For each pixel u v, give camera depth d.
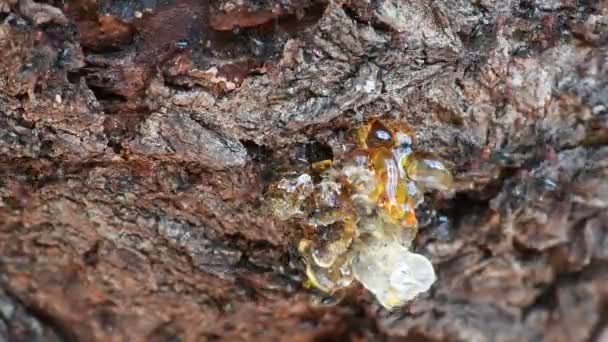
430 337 0.29
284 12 0.24
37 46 0.24
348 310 0.29
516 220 0.27
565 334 0.30
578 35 0.25
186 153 0.25
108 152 0.25
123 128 0.25
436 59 0.25
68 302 0.29
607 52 0.25
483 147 0.26
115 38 0.24
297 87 0.24
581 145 0.26
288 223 0.26
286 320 0.29
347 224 0.26
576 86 0.26
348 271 0.26
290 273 0.27
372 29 0.24
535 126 0.26
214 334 0.29
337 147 0.25
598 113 0.26
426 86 0.25
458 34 0.25
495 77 0.25
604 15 0.25
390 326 0.29
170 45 0.24
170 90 0.24
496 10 0.25
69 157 0.25
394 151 0.26
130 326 0.29
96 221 0.27
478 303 0.29
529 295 0.29
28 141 0.25
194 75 0.24
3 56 0.24
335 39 0.24
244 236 0.27
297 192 0.26
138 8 0.24
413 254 0.26
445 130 0.26
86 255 0.28
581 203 0.27
